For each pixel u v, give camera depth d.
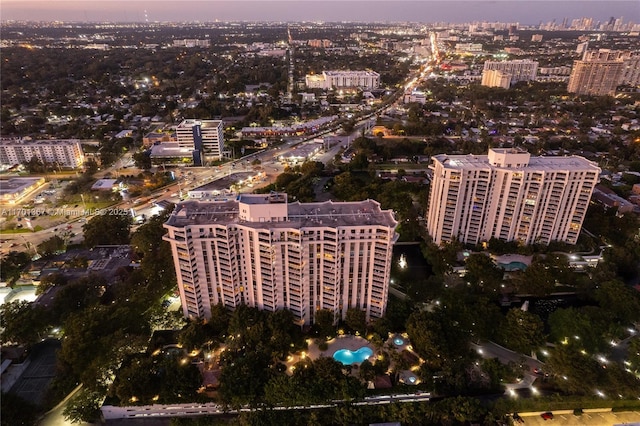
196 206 197.12
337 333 197.75
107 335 176.88
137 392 156.38
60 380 167.75
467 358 178.12
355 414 154.38
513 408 158.50
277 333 179.62
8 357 182.25
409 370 177.50
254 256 184.50
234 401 156.25
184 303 198.00
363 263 187.00
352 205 199.62
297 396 156.12
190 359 180.12
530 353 188.88
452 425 156.12
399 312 199.00
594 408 163.88
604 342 184.12
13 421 147.50
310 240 178.00
